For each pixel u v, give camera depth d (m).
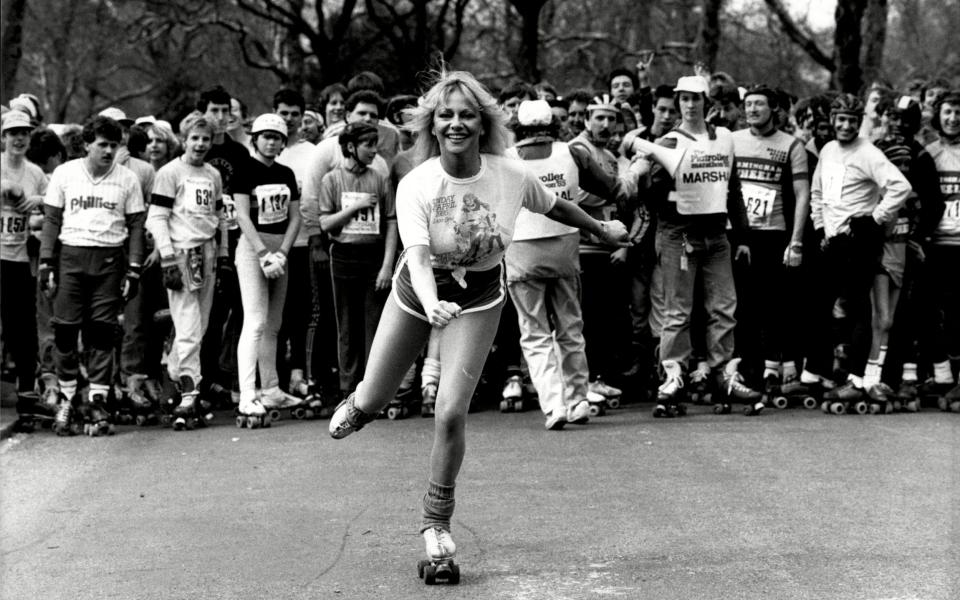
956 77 27.31
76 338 9.45
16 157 10.01
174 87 28.86
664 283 9.59
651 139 10.53
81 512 7.03
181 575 5.79
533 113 8.98
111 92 37.41
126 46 31.06
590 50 28.86
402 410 9.73
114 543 6.38
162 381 10.35
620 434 8.86
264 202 9.59
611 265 10.05
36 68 34.88
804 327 10.29
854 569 5.67
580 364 9.29
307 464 8.07
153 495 7.36
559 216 5.98
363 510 6.86
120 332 10.19
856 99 9.72
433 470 5.64
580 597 5.35
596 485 7.31
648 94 10.96
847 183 9.71
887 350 9.96
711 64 20.83
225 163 10.25
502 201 5.65
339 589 5.53
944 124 10.12
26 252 9.66
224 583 5.66
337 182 9.62
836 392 9.77
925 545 6.03
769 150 10.02
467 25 29.19
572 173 9.00
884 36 21.36
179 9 27.52
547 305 9.48
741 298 10.04
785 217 10.12
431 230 5.60
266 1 26.25
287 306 10.34
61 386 9.48
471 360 5.64
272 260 9.52
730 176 9.55
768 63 26.56
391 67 27.23
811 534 6.23
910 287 10.07
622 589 5.45
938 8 30.36
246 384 9.58
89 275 9.36
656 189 9.49
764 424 9.23
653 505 6.83
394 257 9.63
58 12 31.39
